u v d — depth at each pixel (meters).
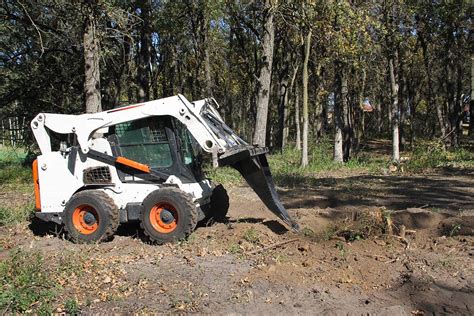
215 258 6.91
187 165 8.17
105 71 19.55
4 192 13.55
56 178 8.23
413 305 5.31
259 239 7.65
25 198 12.42
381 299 5.45
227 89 37.84
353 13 16.66
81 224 7.97
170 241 7.58
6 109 20.09
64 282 5.98
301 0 16.58
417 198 11.60
